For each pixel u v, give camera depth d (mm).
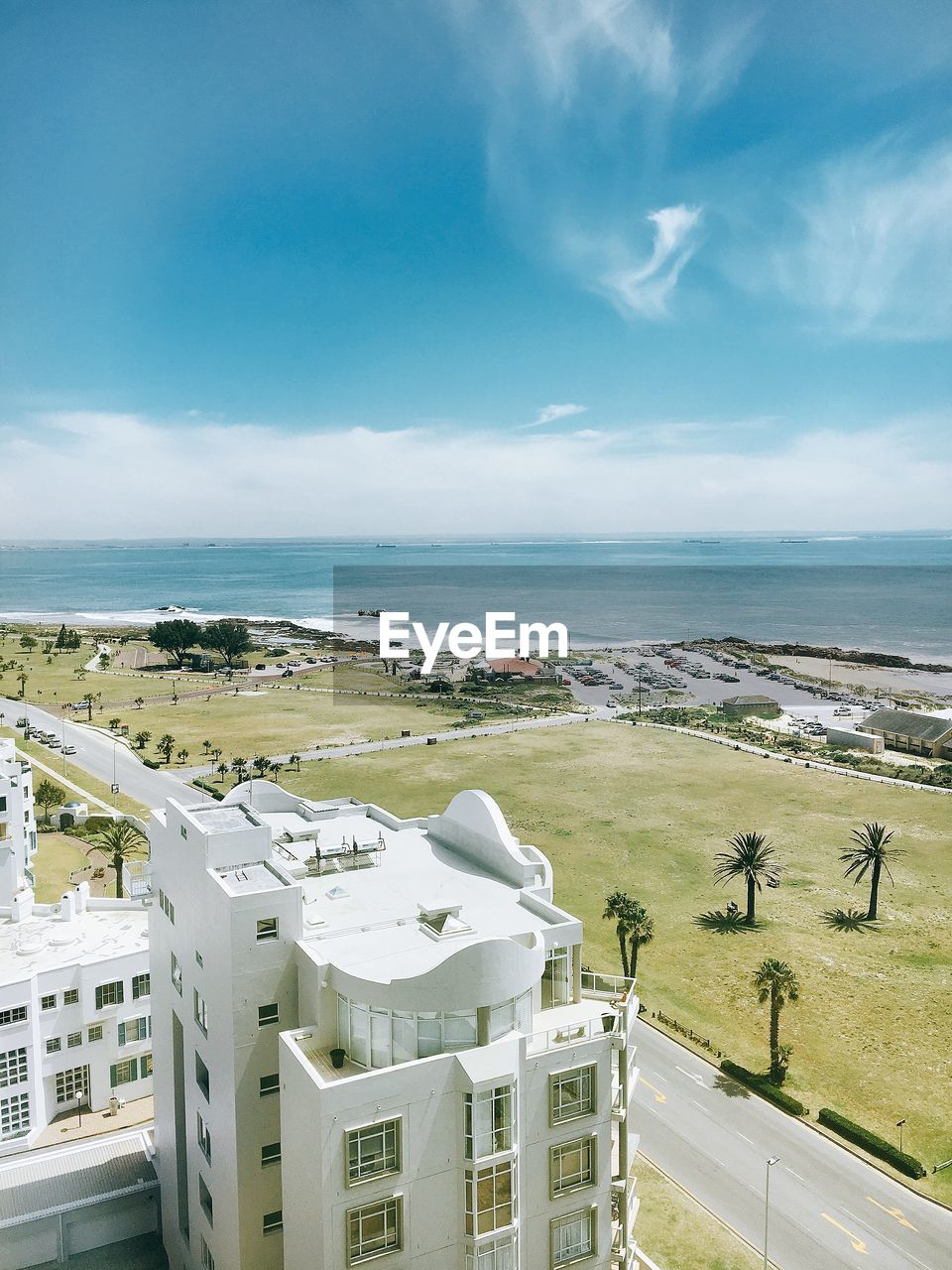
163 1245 49938
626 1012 38000
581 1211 35906
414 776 157750
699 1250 51062
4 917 69500
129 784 148750
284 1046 33000
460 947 37125
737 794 150625
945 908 104750
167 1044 46969
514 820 135000
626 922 82562
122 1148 54844
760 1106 66125
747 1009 80875
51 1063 60469
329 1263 30297
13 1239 48062
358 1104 30312
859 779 159875
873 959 91125
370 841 50469
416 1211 31812
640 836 129125
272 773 156625
